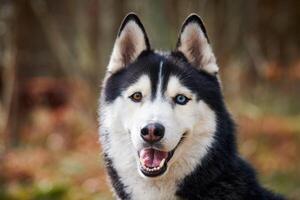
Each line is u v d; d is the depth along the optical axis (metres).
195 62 5.21
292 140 12.65
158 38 11.46
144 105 4.85
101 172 10.73
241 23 14.21
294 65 18.83
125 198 5.07
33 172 10.88
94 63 13.59
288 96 17.02
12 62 12.95
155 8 11.52
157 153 4.75
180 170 4.93
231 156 5.00
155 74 4.97
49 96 15.03
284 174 10.64
